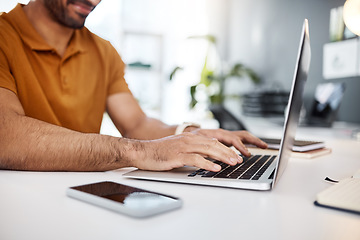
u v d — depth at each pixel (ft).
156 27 19.79
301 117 8.52
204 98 15.42
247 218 1.34
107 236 1.11
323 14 10.10
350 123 8.87
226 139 2.86
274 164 2.40
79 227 1.19
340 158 3.13
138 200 1.43
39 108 3.47
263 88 13.79
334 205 1.47
